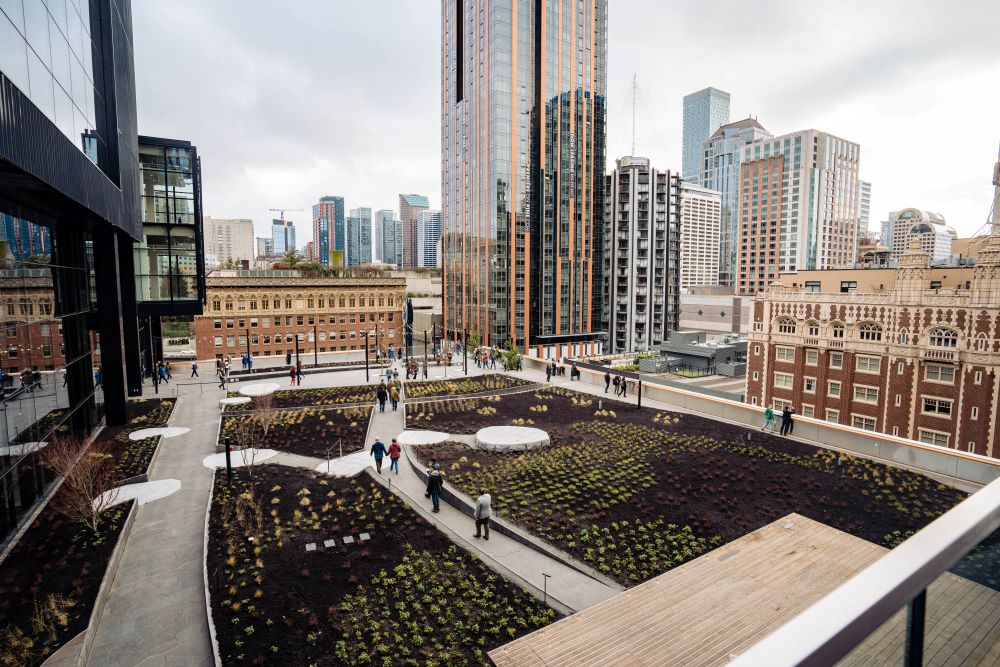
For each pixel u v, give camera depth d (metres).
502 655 12.14
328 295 77.81
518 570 16.94
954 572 2.71
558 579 16.41
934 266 49.91
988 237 40.66
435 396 42.62
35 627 13.67
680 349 94.12
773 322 54.59
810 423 29.23
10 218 20.89
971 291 41.00
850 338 48.47
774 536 17.09
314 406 38.91
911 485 22.97
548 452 27.95
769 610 13.28
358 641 13.59
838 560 15.65
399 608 14.82
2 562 17.14
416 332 119.94
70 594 15.38
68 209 24.81
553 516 20.47
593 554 17.72
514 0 94.25
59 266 26.00
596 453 27.62
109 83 28.05
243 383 48.59
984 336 40.41
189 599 15.70
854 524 19.72
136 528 20.08
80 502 18.78
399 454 25.58
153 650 13.58
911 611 2.44
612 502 21.56
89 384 30.20
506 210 96.19
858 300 47.72
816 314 50.81
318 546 18.11
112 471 23.80
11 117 14.88
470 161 103.94
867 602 1.99
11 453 19.39
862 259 66.75
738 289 198.50
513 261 97.50
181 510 21.62
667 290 120.12
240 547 18.09
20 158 15.52
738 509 20.94
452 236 113.50
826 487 23.02
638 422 33.78
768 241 187.38
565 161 102.00
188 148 46.09
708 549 17.88
